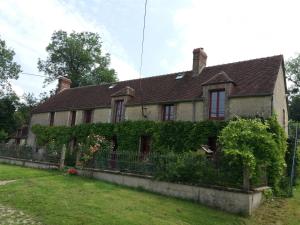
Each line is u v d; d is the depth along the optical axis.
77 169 16.83
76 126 26.34
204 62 23.30
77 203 9.96
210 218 9.91
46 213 8.73
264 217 10.78
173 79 24.03
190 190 12.21
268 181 14.22
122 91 24.09
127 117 22.94
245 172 11.17
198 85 20.89
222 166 11.97
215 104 18.42
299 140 21.19
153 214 9.54
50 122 30.03
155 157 14.02
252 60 20.88
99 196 11.28
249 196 10.76
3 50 40.03
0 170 17.48
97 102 26.45
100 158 16.38
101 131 24.02
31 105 48.41
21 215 8.54
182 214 9.92
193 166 12.59
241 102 17.08
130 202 10.77
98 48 47.62
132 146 21.56
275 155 12.47
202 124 17.95
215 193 11.51
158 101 21.17
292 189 15.30
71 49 45.41
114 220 8.47
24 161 22.11
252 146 11.84
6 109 39.25
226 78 18.09
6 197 10.59
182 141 18.64
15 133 42.53
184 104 19.75
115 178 15.05
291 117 43.41
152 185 13.50
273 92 16.36
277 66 18.67
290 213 11.48
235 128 12.41
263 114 16.09
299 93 47.69
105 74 45.88
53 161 19.77
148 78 26.72
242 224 9.91
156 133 20.09
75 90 32.69
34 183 13.16
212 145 17.59
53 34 46.31
